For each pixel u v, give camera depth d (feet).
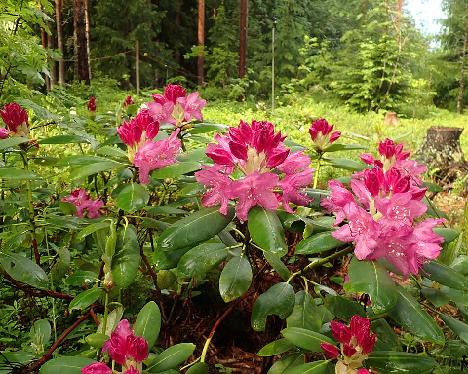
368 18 28.53
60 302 3.27
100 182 3.98
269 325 3.17
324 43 29.14
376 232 1.85
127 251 2.33
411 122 21.49
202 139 3.21
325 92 26.17
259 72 29.91
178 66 29.60
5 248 2.91
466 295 2.39
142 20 27.66
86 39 18.20
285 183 2.20
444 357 2.97
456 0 29.19
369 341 1.79
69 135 2.88
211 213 2.18
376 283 1.84
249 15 32.58
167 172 2.27
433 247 1.86
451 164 10.14
